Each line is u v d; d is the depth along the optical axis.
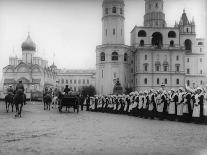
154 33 100.38
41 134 13.67
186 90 23.69
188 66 102.38
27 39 117.56
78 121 20.86
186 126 18.44
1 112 29.56
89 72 153.50
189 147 10.90
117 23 96.06
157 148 10.65
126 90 89.81
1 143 11.21
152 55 94.31
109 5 96.25
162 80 94.31
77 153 9.69
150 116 24.91
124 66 94.75
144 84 93.38
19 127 16.28
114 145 11.10
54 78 127.12
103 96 39.66
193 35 103.50
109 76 93.06
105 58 93.88
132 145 11.16
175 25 106.12
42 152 9.74
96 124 18.84
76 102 31.67
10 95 29.97
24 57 117.38
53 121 20.31
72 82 151.25
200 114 20.41
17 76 108.69
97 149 10.34
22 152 9.70
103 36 97.62
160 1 103.06
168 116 23.73
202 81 101.81
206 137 13.48
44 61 135.12
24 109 37.38
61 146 10.79
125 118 25.22
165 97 24.19
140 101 27.14
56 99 43.22
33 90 103.12
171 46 97.94
